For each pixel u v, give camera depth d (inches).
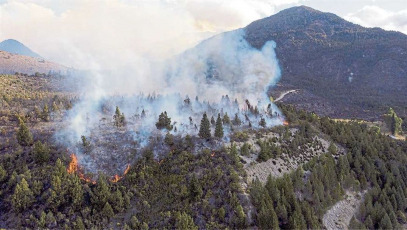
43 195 2704.2
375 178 3695.9
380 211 3201.3
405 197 3538.4
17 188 2635.3
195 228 2484.0
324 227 2896.2
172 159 3260.3
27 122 3836.1
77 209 2699.3
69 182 2810.0
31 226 2519.7
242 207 2647.6
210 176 2940.5
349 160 3887.8
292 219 2598.4
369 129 5206.7
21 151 3137.3
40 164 3011.8
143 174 3021.7
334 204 3230.8
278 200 2765.7
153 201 2797.7
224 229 2519.7
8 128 3602.4
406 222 3255.4
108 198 2753.4
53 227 2529.5
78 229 2507.4
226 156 3250.5
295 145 3836.1
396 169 3833.7
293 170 3292.3
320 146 4097.0
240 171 3065.9
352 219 3085.6
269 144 3713.1
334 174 3469.5
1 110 4121.6
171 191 2866.6
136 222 2568.9
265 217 2541.8
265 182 3075.8
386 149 4288.9
